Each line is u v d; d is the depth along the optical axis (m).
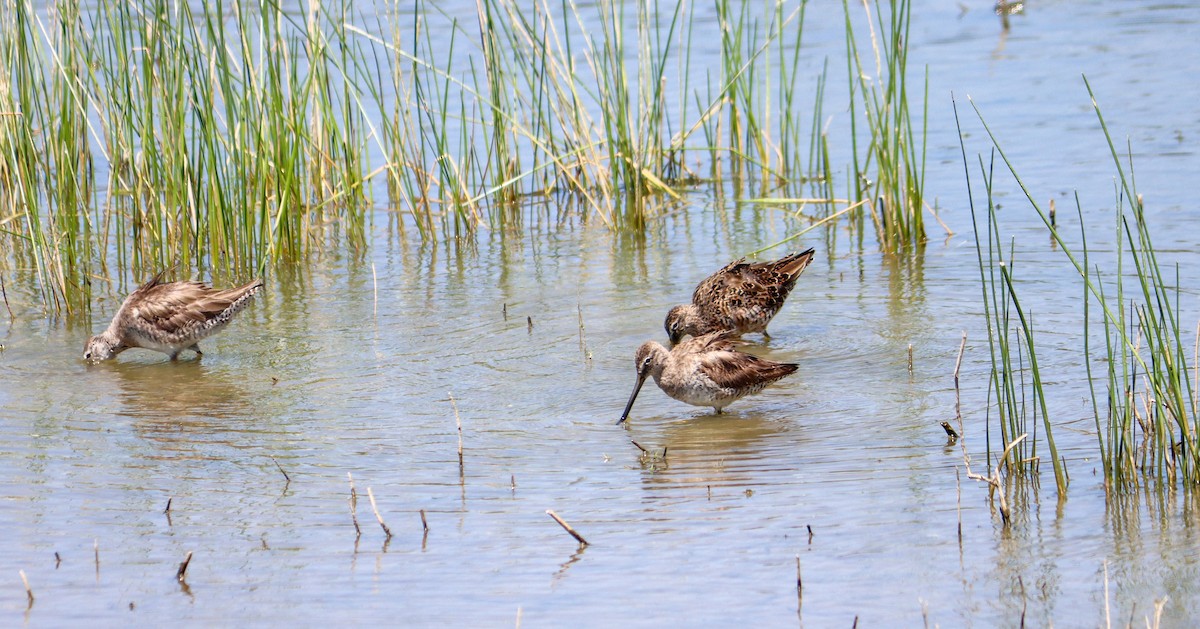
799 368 13.57
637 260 18.27
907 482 10.37
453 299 16.59
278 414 12.55
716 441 11.55
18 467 11.21
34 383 13.80
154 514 10.18
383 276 17.88
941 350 13.74
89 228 17.91
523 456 11.27
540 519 9.90
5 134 19.08
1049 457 10.73
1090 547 9.03
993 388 12.48
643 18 23.53
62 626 8.38
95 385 13.70
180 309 14.27
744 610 8.32
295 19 27.38
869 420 11.89
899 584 8.61
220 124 22.30
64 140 18.69
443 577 8.93
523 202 22.06
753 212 20.70
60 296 17.16
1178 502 9.70
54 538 9.74
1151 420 10.49
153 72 17.44
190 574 9.09
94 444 11.80
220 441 11.83
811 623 8.12
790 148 23.78
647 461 11.10
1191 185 19.22
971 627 8.01
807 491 10.27
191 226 18.83
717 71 26.62
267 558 9.33
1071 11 31.19
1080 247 17.12
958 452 10.95
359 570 9.09
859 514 9.77
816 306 15.77
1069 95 24.42
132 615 8.50
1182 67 25.69
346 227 20.36
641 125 19.83
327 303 16.62
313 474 10.95
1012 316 14.67
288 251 18.73
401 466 11.09
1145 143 21.36
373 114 24.23
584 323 15.39
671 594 8.58
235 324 15.88
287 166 18.45
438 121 24.34
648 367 12.26
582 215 21.09
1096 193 19.31
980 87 25.34
